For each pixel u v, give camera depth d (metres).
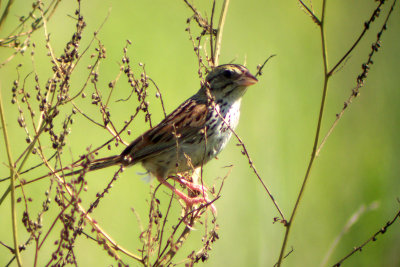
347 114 15.96
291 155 14.36
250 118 14.62
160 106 14.97
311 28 17.77
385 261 13.12
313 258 13.08
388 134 15.27
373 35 17.22
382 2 6.29
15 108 13.94
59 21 16.06
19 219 12.12
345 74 16.67
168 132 8.80
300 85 15.85
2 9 14.10
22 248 6.41
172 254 6.87
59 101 6.57
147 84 7.02
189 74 15.96
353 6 18.56
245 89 9.01
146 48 16.36
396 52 16.47
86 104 14.44
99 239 6.63
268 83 15.61
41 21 7.02
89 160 6.50
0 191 13.05
